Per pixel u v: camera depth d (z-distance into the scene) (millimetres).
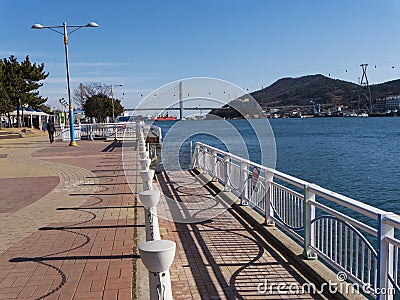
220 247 5777
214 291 4363
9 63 45656
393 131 55781
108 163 15375
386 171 19969
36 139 33719
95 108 48594
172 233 6473
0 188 10648
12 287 4371
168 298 3119
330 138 44281
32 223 6992
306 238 5023
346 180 17531
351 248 4137
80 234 6242
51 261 5109
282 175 5898
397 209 12312
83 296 4109
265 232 6320
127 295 4102
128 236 6074
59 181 11531
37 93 49594
